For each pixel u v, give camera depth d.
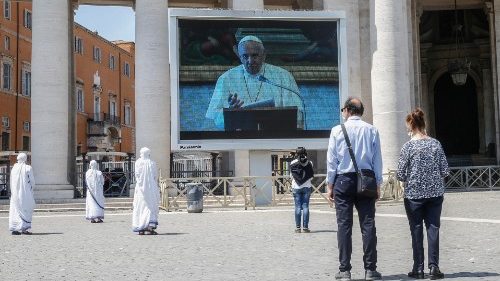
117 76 60.12
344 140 7.04
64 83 23.06
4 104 42.44
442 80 35.06
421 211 7.17
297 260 8.75
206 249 10.20
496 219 13.69
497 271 7.39
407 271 7.66
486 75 33.97
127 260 9.19
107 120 54.66
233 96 20.64
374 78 23.23
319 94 21.08
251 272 7.80
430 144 7.19
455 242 10.12
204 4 32.41
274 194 20.75
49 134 22.61
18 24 44.41
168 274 7.84
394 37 23.05
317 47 21.17
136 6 22.91
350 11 24.45
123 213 20.38
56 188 22.45
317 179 24.22
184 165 34.75
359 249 9.94
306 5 29.02
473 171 29.89
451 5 33.00
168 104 22.67
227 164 29.80
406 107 23.22
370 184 6.93
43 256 9.88
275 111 20.80
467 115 34.62
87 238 12.56
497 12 30.66
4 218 19.42
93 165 16.97
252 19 20.84
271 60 20.92
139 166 13.17
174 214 18.67
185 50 20.48
